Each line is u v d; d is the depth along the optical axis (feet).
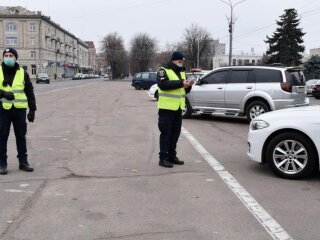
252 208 16.72
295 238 13.85
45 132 36.63
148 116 50.96
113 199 17.71
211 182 20.49
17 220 15.24
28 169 22.20
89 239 13.67
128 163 24.43
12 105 21.50
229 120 48.03
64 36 398.83
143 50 384.68
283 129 21.31
